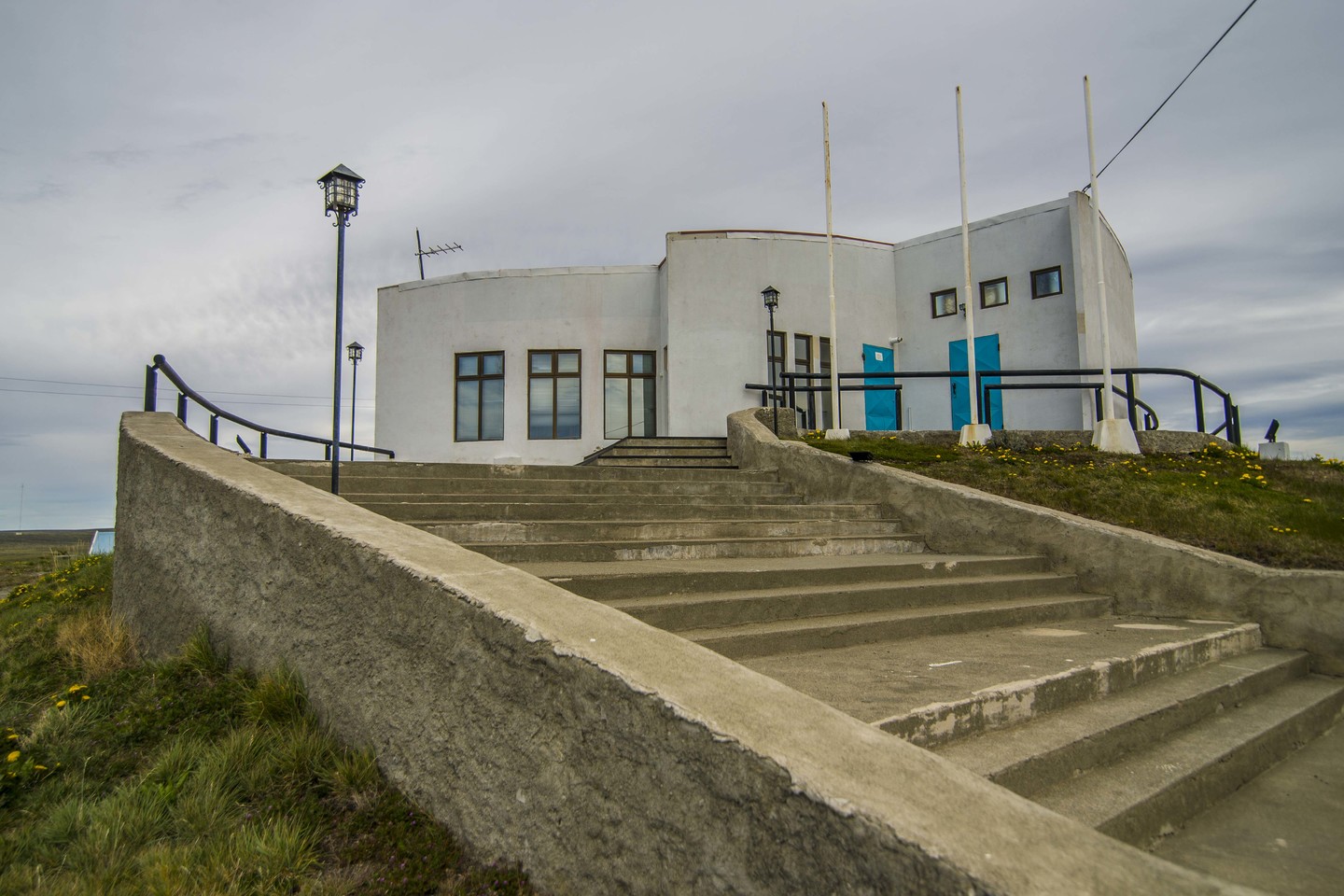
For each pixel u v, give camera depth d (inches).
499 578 135.9
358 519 167.3
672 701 94.0
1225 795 140.4
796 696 98.3
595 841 100.3
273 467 287.0
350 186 268.7
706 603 185.5
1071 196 603.5
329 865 116.7
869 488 351.3
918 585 227.5
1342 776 152.2
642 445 530.6
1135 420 497.0
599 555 234.1
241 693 166.9
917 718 123.3
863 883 72.8
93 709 170.9
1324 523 308.7
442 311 695.1
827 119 520.1
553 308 685.3
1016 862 67.5
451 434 681.6
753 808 83.4
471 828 118.3
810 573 224.1
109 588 292.2
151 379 297.3
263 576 174.6
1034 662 168.6
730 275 644.1
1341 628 215.9
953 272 671.1
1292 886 105.1
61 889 110.1
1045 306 617.6
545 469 339.6
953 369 666.8
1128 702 157.8
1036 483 367.9
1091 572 270.5
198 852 118.0
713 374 631.8
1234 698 178.9
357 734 143.6
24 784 142.9
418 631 132.0
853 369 671.1
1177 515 321.1
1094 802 116.7
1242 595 235.6
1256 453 456.1
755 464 430.3
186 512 207.3
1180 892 64.9
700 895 87.4
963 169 478.6
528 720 111.4
